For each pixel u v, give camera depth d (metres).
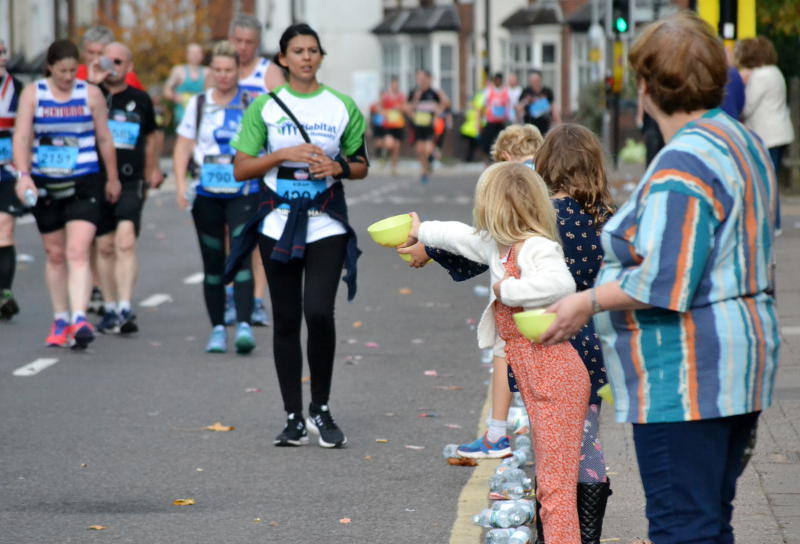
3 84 27.81
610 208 12.66
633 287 8.86
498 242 11.91
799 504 13.66
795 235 40.16
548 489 11.68
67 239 24.75
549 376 11.65
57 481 15.89
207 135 23.83
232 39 24.28
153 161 27.16
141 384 21.69
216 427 18.55
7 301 28.38
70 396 20.83
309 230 17.25
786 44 57.19
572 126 12.81
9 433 18.39
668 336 8.96
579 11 123.12
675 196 8.73
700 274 8.77
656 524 9.20
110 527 14.00
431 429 18.45
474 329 27.16
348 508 14.63
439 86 136.38
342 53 138.75
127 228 26.27
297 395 17.58
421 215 53.38
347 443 17.69
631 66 9.31
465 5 136.00
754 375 8.94
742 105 31.67
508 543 12.74
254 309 27.73
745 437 9.41
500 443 16.14
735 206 8.82
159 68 122.06
